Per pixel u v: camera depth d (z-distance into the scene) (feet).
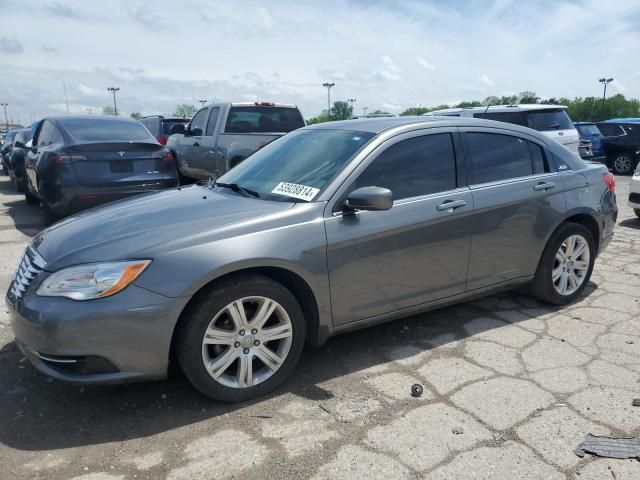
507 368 11.44
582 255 15.28
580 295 15.88
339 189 11.03
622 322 13.91
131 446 8.84
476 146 13.25
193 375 9.61
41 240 10.75
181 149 35.24
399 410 9.86
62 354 8.87
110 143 23.11
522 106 37.91
